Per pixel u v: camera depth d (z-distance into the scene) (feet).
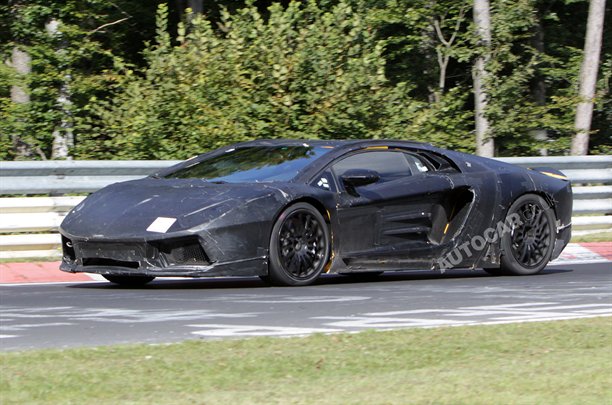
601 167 101.81
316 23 120.26
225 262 58.34
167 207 59.52
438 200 67.51
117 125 115.03
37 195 84.58
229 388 30.60
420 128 123.44
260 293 57.82
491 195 69.46
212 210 58.59
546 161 97.55
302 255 61.62
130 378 31.86
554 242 73.00
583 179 100.32
